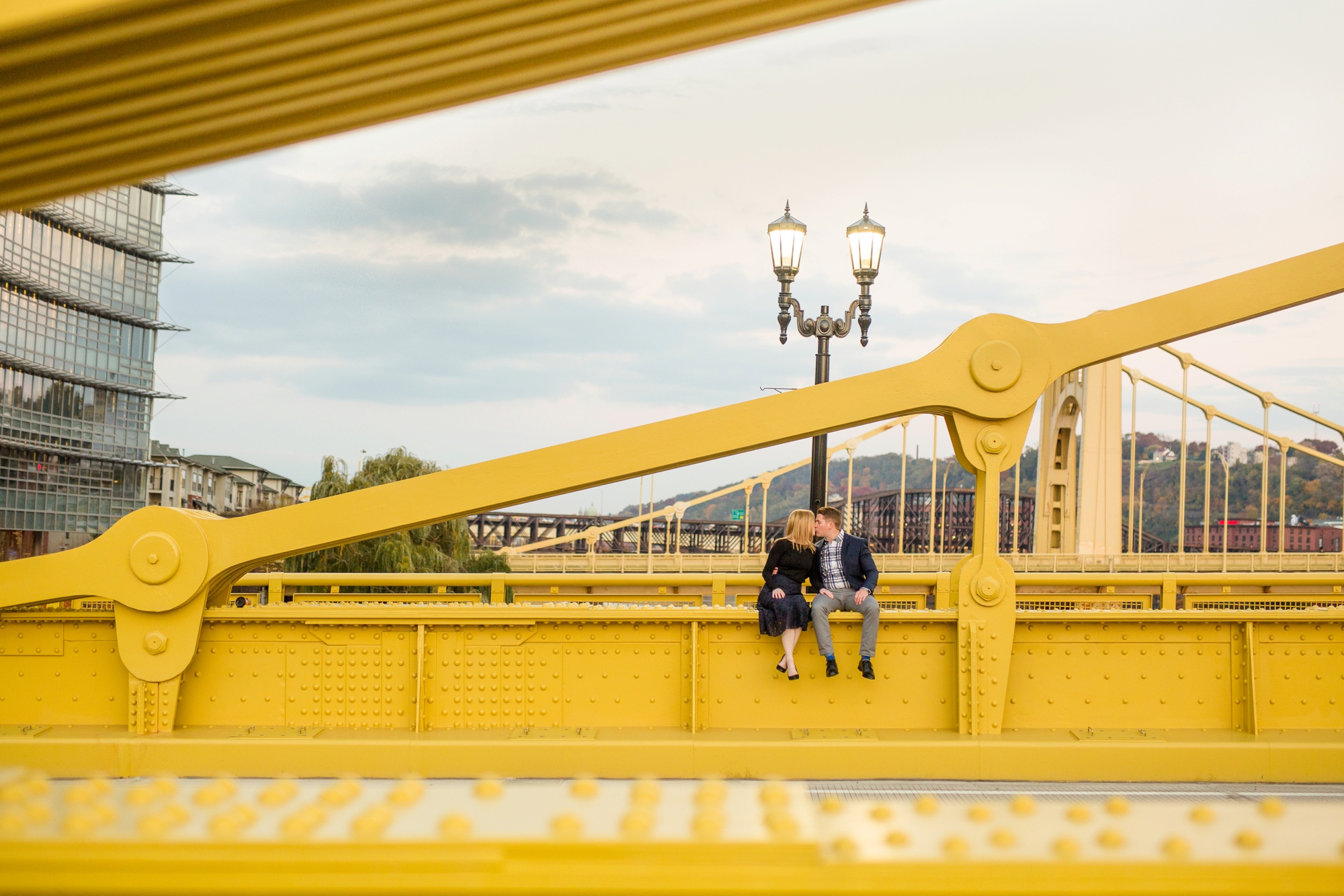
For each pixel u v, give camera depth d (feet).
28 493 197.06
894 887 5.35
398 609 19.16
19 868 5.42
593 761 18.10
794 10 9.50
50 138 9.90
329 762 18.15
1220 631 19.11
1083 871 5.32
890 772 17.97
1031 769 17.89
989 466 18.40
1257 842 5.65
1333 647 19.08
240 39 8.75
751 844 5.43
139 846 5.44
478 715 19.20
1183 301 18.24
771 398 18.21
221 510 307.58
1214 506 351.67
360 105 10.13
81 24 8.27
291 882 5.42
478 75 9.88
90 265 207.92
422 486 18.42
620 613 19.12
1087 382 148.77
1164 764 17.87
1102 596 28.02
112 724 19.39
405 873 5.43
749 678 19.21
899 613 18.99
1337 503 353.31
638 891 5.41
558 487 18.29
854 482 415.85
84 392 208.74
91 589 18.54
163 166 10.73
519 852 5.48
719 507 442.50
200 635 19.29
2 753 18.08
